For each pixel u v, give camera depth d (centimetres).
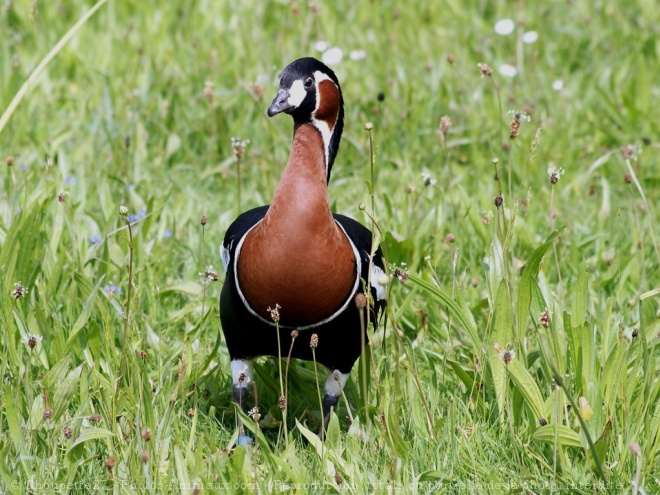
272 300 986
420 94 1875
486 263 1120
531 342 1181
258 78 1730
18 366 1043
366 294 969
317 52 1978
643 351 1013
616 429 999
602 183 1555
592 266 1390
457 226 1454
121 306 1123
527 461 996
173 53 1989
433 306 1243
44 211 1309
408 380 1055
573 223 1465
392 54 1988
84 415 1002
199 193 1609
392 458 957
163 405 1012
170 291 1282
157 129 1739
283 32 2072
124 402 999
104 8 2125
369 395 1092
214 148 1733
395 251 1338
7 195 1364
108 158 1639
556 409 948
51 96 1827
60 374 998
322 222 980
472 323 1060
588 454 964
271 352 1047
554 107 1848
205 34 2089
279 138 1705
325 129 1023
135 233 1379
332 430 980
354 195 1579
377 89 1873
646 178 1622
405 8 2228
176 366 1128
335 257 985
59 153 1530
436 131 1773
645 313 1262
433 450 998
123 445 957
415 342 1203
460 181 1623
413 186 1390
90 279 1262
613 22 2184
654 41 2089
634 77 1903
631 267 1352
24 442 944
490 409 1065
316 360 1058
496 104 1822
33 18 1166
